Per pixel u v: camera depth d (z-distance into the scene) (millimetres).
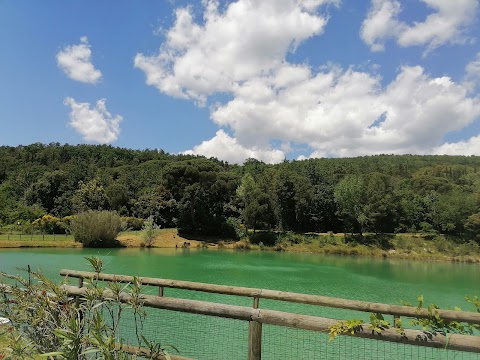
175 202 55969
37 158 91312
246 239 51469
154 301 3316
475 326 2699
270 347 7238
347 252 48812
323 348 7250
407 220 59562
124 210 61062
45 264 24062
